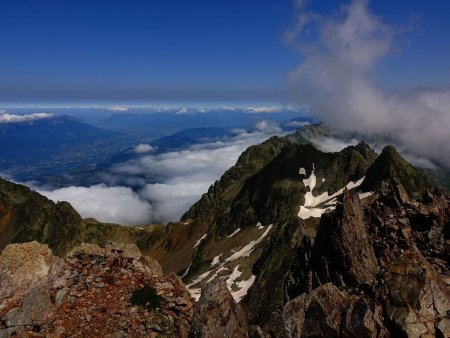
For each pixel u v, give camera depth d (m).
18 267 30.16
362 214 45.94
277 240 98.62
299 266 64.06
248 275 99.38
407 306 24.91
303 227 96.19
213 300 25.77
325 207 125.88
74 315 28.09
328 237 46.72
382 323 24.94
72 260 34.97
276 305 69.31
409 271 26.56
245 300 83.00
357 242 44.00
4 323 27.02
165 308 29.62
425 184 122.44
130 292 31.14
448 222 43.66
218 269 109.88
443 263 38.00
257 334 26.58
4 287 29.11
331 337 25.28
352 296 26.98
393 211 50.62
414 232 45.25
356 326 24.70
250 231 160.25
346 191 47.00
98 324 27.47
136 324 27.83
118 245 39.78
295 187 165.12
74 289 30.75
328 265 45.97
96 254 36.31
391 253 43.09
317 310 26.52
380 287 26.66
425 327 24.02
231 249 146.50
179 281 34.00
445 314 24.59
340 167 167.50
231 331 24.97
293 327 26.72
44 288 29.25
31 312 27.48
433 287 25.50
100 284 31.66
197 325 25.31
